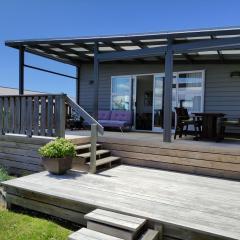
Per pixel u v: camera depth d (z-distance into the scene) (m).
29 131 5.29
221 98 7.72
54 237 3.03
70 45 7.30
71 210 3.35
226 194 3.65
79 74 9.86
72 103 4.87
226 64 7.64
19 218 3.55
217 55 7.23
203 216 2.84
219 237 2.45
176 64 8.30
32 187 3.68
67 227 3.30
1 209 3.89
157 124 8.62
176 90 8.34
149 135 6.83
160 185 3.99
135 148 5.42
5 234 3.08
